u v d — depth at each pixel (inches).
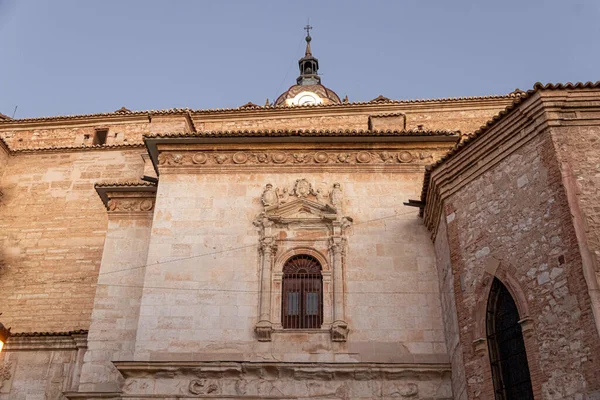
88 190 1275.8
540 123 650.2
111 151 1320.1
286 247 834.8
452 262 724.0
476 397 644.7
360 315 787.4
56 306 1150.3
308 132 890.1
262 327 765.3
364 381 738.8
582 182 608.4
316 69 1931.6
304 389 733.3
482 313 661.3
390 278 812.6
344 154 905.5
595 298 544.1
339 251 823.1
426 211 834.2
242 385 735.1
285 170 895.1
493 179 698.8
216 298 797.2
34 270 1194.0
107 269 907.4
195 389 733.3
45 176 1304.1
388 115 1086.4
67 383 901.8
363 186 880.9
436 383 737.0
